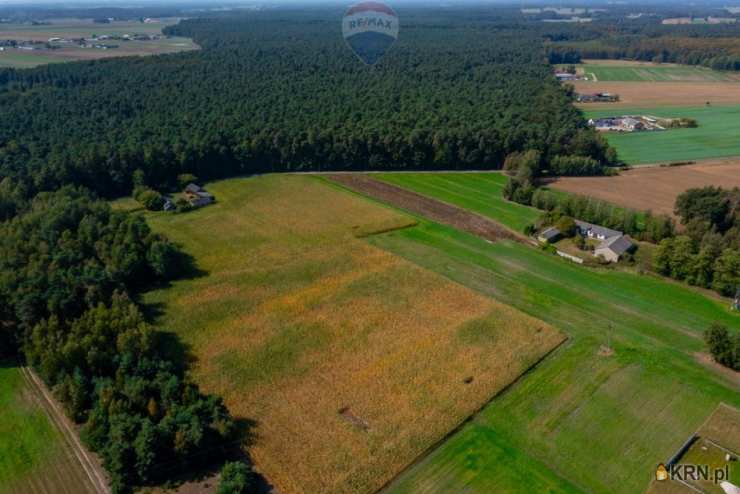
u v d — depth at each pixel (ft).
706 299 238.68
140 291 246.88
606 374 191.31
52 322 194.08
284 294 243.40
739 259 235.61
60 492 147.74
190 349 206.28
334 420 171.32
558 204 325.62
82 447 161.79
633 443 163.02
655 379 188.75
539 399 180.24
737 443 162.20
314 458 157.58
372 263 270.05
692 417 172.24
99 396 167.73
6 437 165.37
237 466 147.64
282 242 293.84
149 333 191.83
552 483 150.20
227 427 159.74
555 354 202.18
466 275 258.98
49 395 182.70
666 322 221.87
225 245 290.97
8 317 205.16
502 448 161.58
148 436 149.07
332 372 193.26
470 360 198.39
